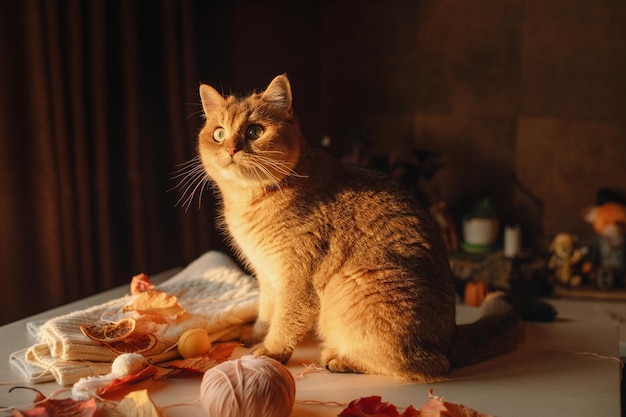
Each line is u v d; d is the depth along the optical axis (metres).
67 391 0.85
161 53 1.41
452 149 1.89
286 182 0.95
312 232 0.94
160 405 0.83
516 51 1.80
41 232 1.20
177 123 1.41
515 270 1.62
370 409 0.79
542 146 1.82
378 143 1.94
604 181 1.80
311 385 0.89
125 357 0.86
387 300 0.91
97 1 1.24
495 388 0.89
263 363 0.79
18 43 1.16
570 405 0.85
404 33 1.87
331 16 1.92
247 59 1.67
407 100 1.90
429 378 0.90
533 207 1.85
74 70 1.22
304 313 0.94
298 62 1.84
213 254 1.23
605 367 0.95
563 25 1.76
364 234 0.94
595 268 1.70
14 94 1.17
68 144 1.23
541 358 0.98
